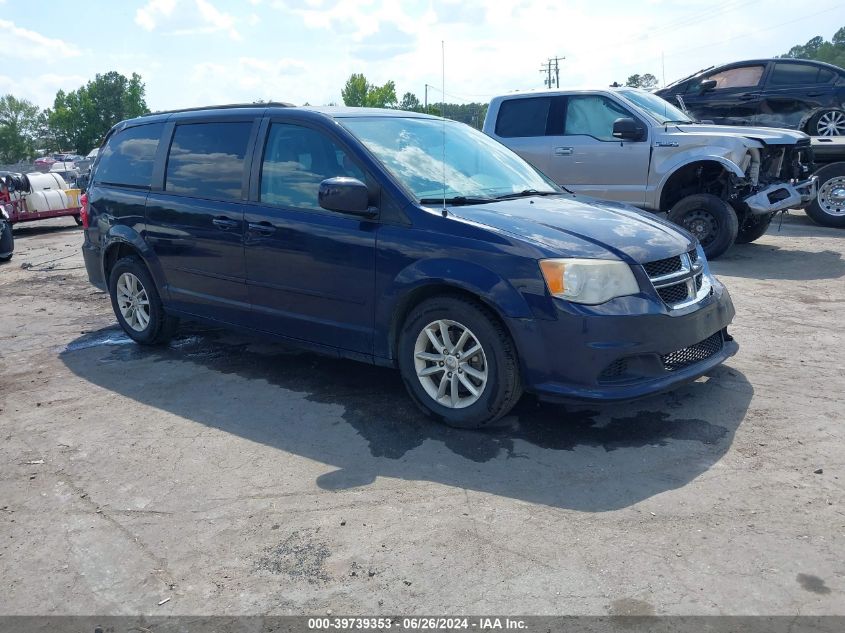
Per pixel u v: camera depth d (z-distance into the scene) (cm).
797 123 1227
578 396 375
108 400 492
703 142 820
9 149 10875
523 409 442
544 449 389
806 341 555
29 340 658
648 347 379
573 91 906
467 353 405
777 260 855
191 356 579
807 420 411
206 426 441
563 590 275
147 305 596
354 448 402
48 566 307
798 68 1225
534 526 317
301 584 287
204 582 291
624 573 283
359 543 311
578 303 371
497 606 268
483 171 496
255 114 509
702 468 362
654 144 845
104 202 612
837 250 896
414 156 466
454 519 326
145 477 379
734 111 1277
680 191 881
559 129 910
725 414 423
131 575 299
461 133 533
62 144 10844
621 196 877
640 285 383
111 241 601
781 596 266
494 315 392
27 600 286
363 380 507
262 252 484
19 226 1834
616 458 376
